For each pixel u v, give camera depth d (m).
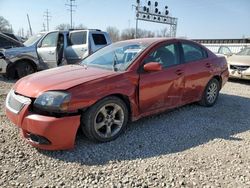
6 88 7.96
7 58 9.19
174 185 3.02
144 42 4.89
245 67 9.83
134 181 3.07
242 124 5.01
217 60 6.05
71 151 3.70
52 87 3.62
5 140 3.98
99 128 3.93
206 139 4.27
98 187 2.96
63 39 10.09
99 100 3.81
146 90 4.39
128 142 4.05
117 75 4.07
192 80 5.30
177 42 5.20
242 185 3.05
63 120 3.48
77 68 4.50
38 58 9.81
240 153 3.80
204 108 5.91
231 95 7.50
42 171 3.23
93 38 9.89
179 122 4.98
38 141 3.56
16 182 3.01
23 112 3.57
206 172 3.29
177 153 3.76
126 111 4.20
